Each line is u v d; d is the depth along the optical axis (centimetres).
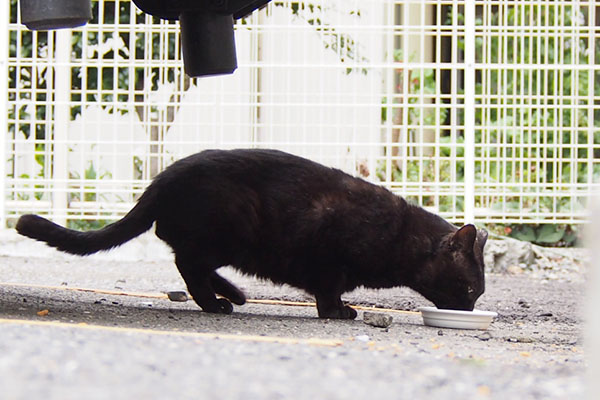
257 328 643
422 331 684
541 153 1420
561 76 1227
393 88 1387
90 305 734
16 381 368
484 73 1234
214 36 834
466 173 1197
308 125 1187
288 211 729
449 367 459
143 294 865
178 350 462
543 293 1033
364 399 373
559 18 1523
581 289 1078
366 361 462
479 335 680
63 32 1189
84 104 1188
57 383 369
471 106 1189
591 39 1195
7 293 785
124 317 664
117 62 1177
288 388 385
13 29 1223
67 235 689
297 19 1286
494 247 1259
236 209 714
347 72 1305
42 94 1384
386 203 755
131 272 1112
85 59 1185
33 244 1251
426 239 759
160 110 1202
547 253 1295
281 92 1259
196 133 1208
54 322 573
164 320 661
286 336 600
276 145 1191
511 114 1458
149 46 1191
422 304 903
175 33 1240
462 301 761
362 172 1271
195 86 1293
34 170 1271
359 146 1216
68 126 1220
